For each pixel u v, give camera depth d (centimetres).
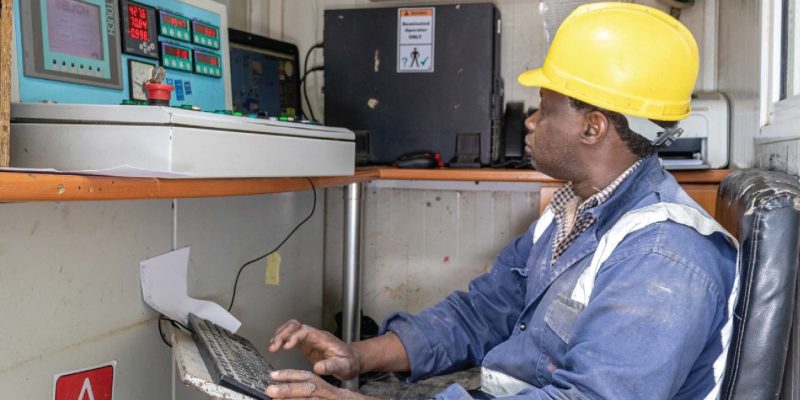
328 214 251
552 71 110
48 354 112
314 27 250
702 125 190
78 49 115
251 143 110
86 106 95
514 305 138
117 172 87
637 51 104
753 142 160
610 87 104
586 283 101
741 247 93
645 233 95
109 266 126
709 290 90
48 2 109
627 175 107
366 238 253
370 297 255
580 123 108
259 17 241
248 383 96
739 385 90
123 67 125
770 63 147
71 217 115
